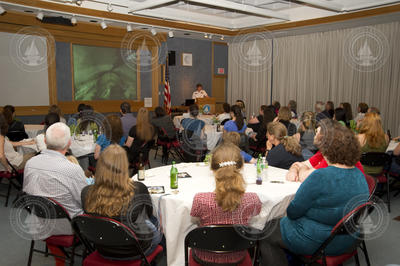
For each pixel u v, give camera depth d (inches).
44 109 306.3
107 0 259.1
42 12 253.8
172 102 392.2
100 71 338.3
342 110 218.7
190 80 405.4
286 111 198.2
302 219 74.9
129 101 362.6
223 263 70.1
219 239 65.7
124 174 71.0
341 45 326.0
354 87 321.7
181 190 94.1
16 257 110.4
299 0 232.8
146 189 75.7
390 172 160.1
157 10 289.6
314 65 350.3
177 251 88.2
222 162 73.9
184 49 394.0
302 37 356.8
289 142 121.4
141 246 74.2
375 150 142.9
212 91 429.7
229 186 68.0
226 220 69.2
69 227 86.1
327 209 70.7
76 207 90.0
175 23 314.0
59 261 91.5
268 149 129.0
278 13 288.4
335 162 72.1
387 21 290.0
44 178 85.7
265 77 398.3
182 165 124.6
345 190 70.0
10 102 289.0
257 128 233.9
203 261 70.7
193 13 319.6
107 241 69.4
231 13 324.2
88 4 258.7
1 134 146.4
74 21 260.2
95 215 70.4
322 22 293.1
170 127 229.9
